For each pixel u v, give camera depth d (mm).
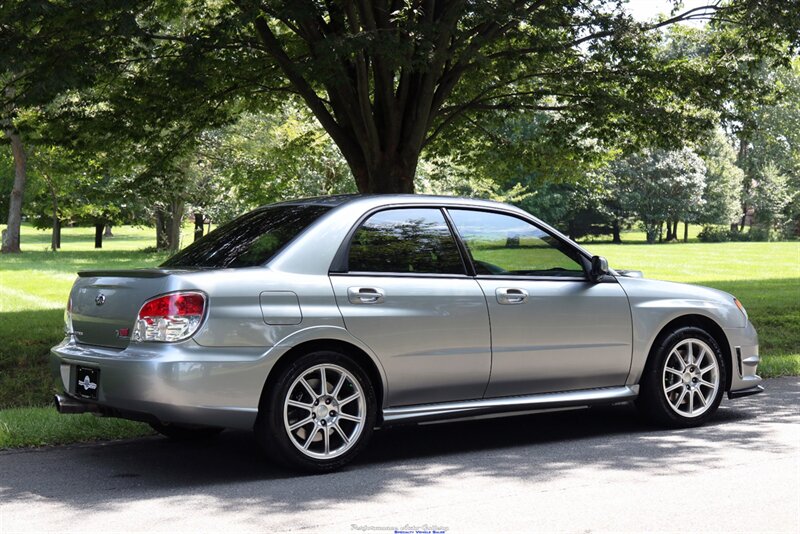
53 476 5312
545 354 6234
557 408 6297
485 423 7090
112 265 32219
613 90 13031
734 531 4168
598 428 6820
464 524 4293
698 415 6812
